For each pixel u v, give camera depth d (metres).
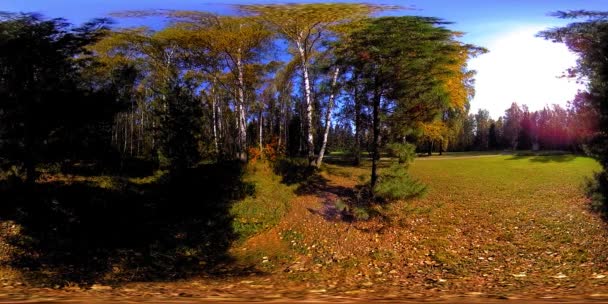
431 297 6.09
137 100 34.41
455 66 23.27
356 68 15.94
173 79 20.48
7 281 9.56
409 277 10.89
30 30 15.33
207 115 28.14
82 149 17.53
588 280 8.39
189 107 19.94
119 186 20.67
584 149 12.54
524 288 7.56
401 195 16.25
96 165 24.02
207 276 11.37
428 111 16.31
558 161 36.72
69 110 15.83
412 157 16.66
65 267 11.83
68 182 20.42
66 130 16.25
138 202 18.59
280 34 26.02
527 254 12.78
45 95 15.22
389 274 11.52
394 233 15.57
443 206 19.36
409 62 15.20
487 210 18.62
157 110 20.45
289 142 43.19
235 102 31.50
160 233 15.64
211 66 28.66
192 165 20.50
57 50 16.08
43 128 15.61
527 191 22.58
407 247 14.28
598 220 15.38
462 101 27.30
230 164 23.12
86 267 12.02
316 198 19.62
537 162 36.16
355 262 13.05
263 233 16.20
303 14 22.66
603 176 12.42
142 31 28.73
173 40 26.95
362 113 16.70
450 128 31.08
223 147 33.75
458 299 5.79
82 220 15.80
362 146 18.70
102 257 13.04
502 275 10.34
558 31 12.65
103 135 18.38
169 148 19.97
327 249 14.43
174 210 18.03
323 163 27.77
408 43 15.09
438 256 13.14
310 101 26.12
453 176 27.80
